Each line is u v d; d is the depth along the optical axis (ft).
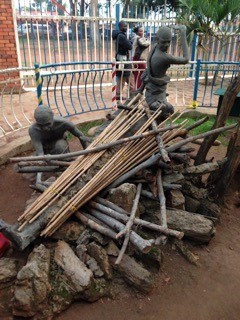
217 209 11.59
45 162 11.18
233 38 37.14
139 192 10.25
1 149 16.08
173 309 8.41
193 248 10.47
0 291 8.48
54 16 29.55
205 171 11.56
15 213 12.02
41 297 7.74
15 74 28.50
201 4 30.71
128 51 25.82
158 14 34.58
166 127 11.57
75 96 27.91
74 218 9.89
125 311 8.29
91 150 10.96
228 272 9.64
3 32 27.17
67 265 8.47
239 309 8.56
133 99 13.96
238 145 11.46
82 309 8.28
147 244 7.91
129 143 11.37
